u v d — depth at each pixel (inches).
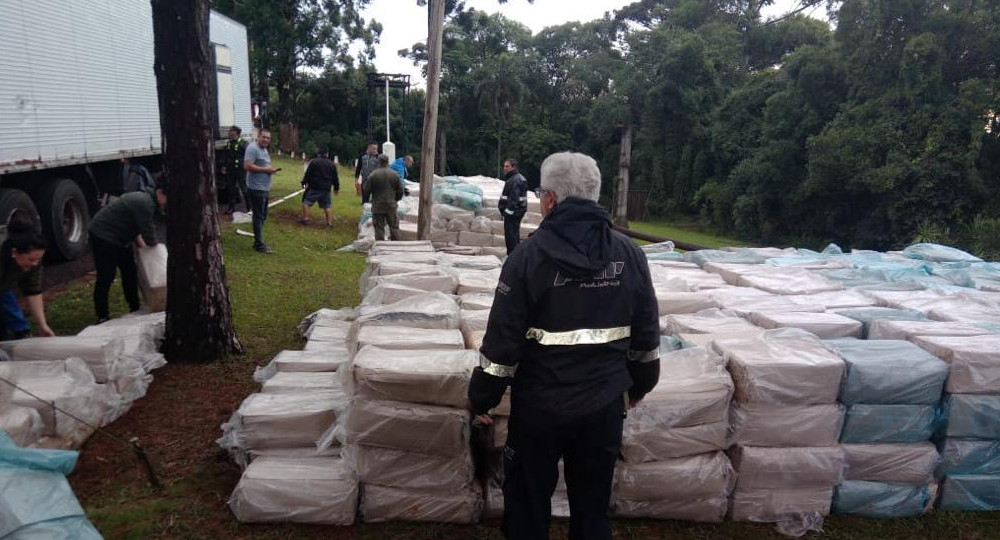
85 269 320.8
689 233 1374.3
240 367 197.8
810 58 1111.0
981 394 131.3
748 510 130.3
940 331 146.2
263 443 131.0
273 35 1534.2
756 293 185.3
